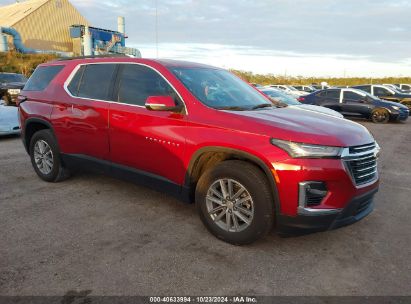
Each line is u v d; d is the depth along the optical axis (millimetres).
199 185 3682
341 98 16188
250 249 3471
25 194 4863
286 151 3135
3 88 16109
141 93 4168
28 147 5648
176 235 3734
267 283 2926
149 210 4387
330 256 3393
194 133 3625
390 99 19016
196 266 3146
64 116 4883
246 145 3299
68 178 5512
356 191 3291
